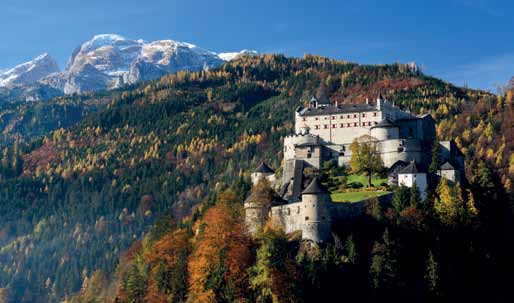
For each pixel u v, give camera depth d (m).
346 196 199.25
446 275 169.88
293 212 183.00
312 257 168.00
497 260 186.75
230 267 173.38
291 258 170.12
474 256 180.12
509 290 181.00
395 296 162.25
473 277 176.38
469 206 192.12
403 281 164.88
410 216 181.00
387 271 164.12
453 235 183.25
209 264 176.62
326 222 175.75
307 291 160.62
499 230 199.25
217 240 181.12
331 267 163.75
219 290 170.75
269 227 176.00
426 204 187.88
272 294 160.12
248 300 164.88
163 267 193.12
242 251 176.88
